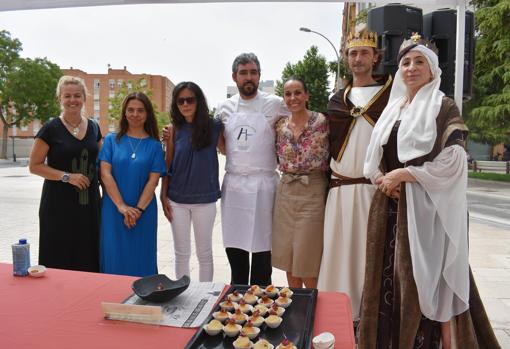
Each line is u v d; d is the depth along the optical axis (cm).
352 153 281
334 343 144
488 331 246
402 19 294
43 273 207
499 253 575
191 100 319
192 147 323
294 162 303
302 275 301
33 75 3306
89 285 195
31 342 144
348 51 295
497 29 1599
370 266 243
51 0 252
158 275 198
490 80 1650
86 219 320
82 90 320
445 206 222
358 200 280
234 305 171
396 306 235
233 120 333
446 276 224
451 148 221
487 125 1714
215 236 667
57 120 317
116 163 314
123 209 306
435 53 232
